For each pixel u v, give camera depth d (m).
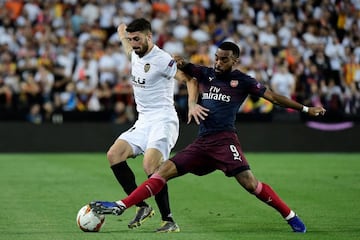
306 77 79.62
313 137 74.50
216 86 30.19
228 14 87.62
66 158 65.31
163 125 31.62
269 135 73.88
